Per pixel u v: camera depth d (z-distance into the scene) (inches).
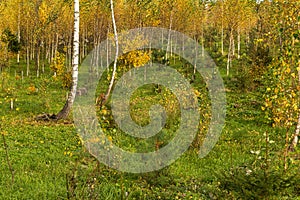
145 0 1305.4
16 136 500.7
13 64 1790.1
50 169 362.0
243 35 2288.4
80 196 267.6
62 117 645.9
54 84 1171.3
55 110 767.7
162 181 340.2
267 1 810.8
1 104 799.1
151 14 1354.6
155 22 1374.3
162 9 1470.2
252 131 569.9
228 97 852.0
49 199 288.8
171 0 1449.3
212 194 300.2
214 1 1651.1
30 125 587.2
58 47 1996.8
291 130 561.9
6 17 1668.3
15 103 816.9
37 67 1483.8
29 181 322.0
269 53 914.1
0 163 370.9
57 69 1194.6
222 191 283.4
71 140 492.4
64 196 293.6
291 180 241.1
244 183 237.0
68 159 396.5
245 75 975.6
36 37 1539.1
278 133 558.3
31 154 415.8
